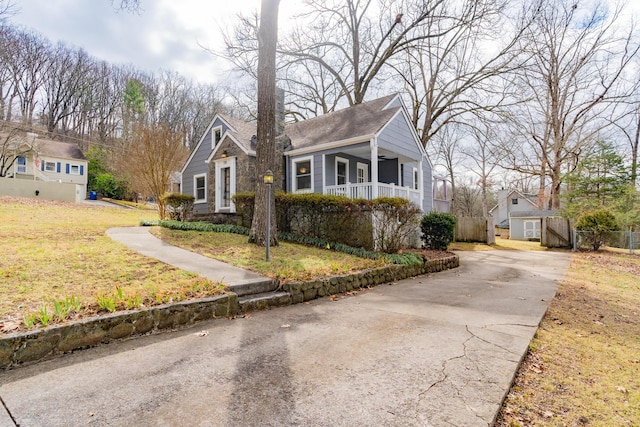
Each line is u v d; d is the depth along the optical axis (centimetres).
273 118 885
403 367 296
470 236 1995
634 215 1614
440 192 2177
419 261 893
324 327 415
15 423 211
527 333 395
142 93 3934
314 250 874
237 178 1371
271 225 879
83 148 3778
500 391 256
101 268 552
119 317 364
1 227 866
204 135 1642
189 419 217
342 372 286
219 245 852
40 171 2678
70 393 250
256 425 211
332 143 1184
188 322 422
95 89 3934
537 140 2302
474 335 384
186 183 1725
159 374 282
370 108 1404
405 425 211
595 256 1328
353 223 935
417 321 441
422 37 1677
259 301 502
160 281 505
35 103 3559
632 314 519
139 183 1744
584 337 404
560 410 246
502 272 930
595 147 2044
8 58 3136
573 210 1881
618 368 323
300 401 239
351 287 664
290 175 1337
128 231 1013
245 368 294
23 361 298
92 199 2702
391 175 1495
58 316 343
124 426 209
